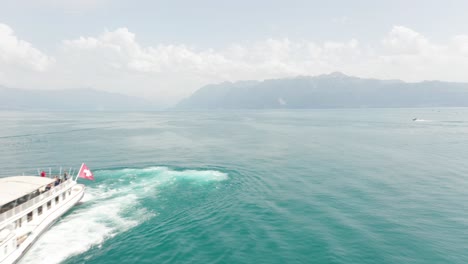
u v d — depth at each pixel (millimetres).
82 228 31953
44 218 31516
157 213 35938
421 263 24172
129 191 44750
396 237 28688
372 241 27891
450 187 45156
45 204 32500
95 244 28484
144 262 25000
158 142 100688
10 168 60719
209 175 54125
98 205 38781
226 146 90812
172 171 57250
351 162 64875
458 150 80125
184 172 56375
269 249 26719
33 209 30406
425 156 71500
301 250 26453
